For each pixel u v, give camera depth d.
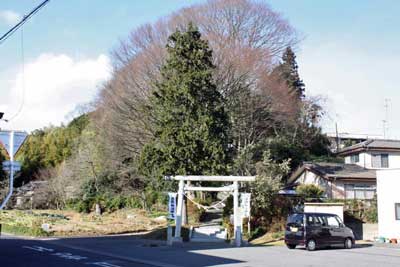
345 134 65.44
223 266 15.72
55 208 53.03
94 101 48.81
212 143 29.50
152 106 36.41
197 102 30.83
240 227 25.02
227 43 42.31
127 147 42.66
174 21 42.91
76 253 19.61
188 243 25.64
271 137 45.59
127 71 41.47
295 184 40.31
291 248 22.86
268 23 46.41
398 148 43.62
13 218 37.03
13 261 16.39
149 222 38.00
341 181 40.25
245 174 33.03
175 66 31.83
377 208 29.97
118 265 15.88
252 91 42.38
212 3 44.69
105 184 49.31
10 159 12.33
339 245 23.17
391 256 19.23
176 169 29.47
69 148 62.41
